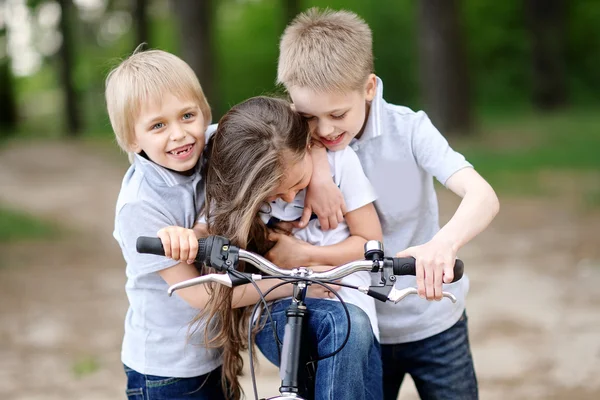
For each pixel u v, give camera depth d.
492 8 28.45
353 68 2.75
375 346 2.88
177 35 17.42
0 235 11.06
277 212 2.91
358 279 2.91
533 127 20.00
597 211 10.48
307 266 2.83
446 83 17.42
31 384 5.86
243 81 31.64
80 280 8.77
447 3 17.20
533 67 24.69
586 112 23.45
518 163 14.60
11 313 7.61
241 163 2.60
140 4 27.05
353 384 2.56
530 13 24.48
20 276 9.00
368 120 2.98
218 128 2.73
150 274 2.93
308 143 2.76
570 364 5.70
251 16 32.50
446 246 2.53
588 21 27.09
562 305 6.93
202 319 2.96
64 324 7.23
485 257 8.70
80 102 33.56
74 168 19.91
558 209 10.84
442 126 17.64
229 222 2.63
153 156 2.81
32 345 6.71
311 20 2.91
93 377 5.97
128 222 2.83
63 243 10.74
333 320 2.61
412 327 3.19
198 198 2.90
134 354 3.05
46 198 15.10
